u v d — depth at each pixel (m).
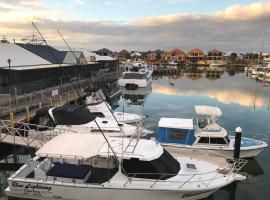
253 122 28.27
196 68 124.69
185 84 64.75
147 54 151.25
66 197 11.66
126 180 11.47
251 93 50.31
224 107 36.19
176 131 17.66
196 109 18.89
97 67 59.41
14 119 20.03
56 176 11.61
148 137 21.91
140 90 51.09
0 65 28.95
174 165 12.44
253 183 15.01
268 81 69.19
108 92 37.97
